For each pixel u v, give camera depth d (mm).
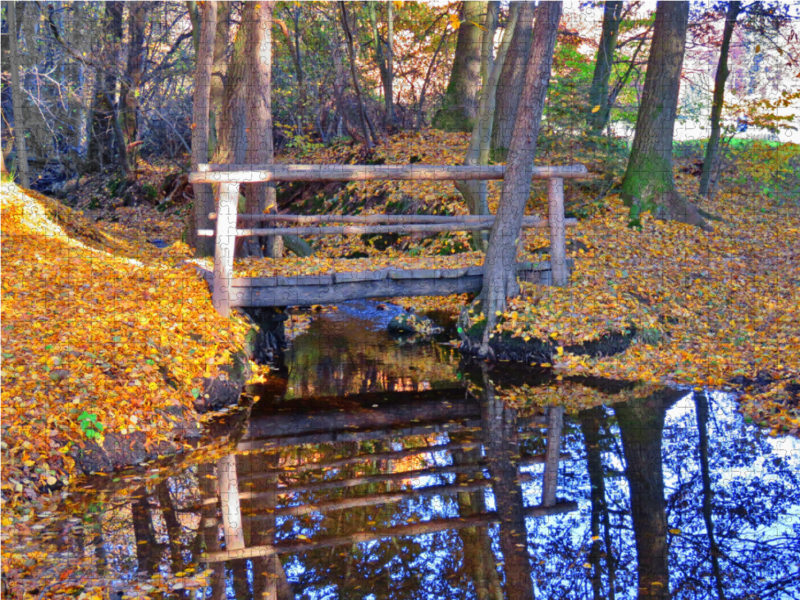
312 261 8555
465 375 6746
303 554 3398
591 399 5887
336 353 7637
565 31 14617
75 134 22188
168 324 6340
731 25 11422
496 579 3170
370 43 17469
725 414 5387
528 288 7727
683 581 3107
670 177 11070
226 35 12945
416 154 14438
